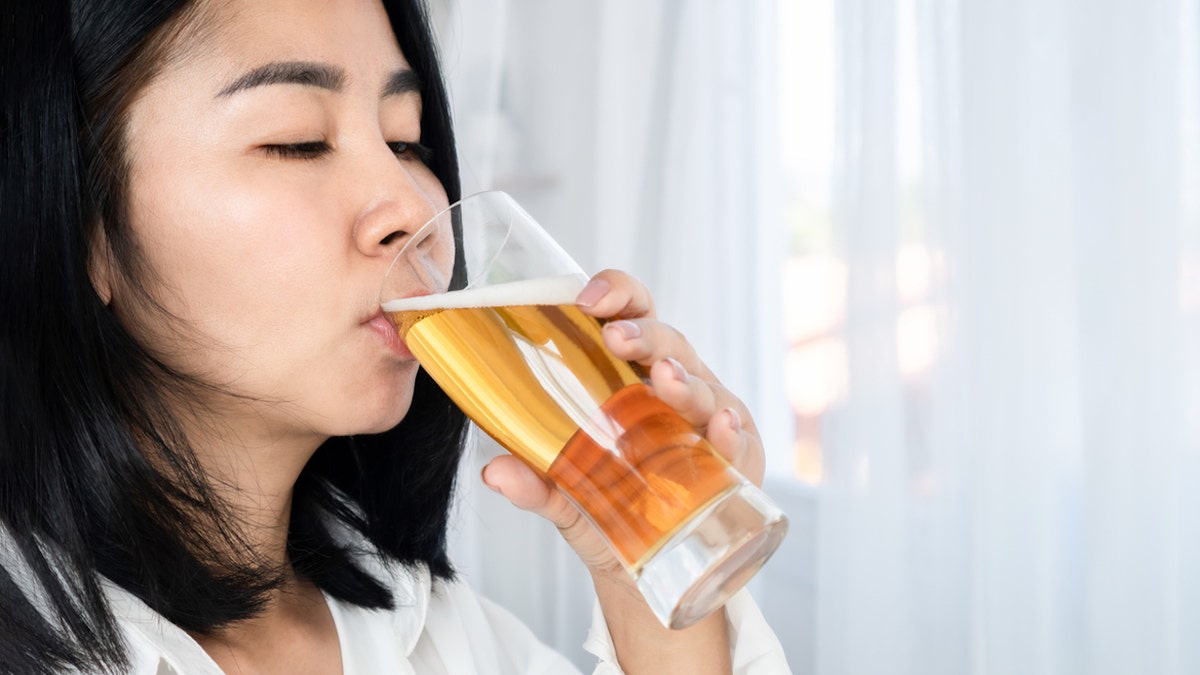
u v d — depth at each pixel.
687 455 0.64
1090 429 1.47
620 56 2.13
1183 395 1.42
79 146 0.74
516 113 2.30
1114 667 1.46
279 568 0.89
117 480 0.76
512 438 0.68
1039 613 1.56
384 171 0.77
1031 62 1.50
